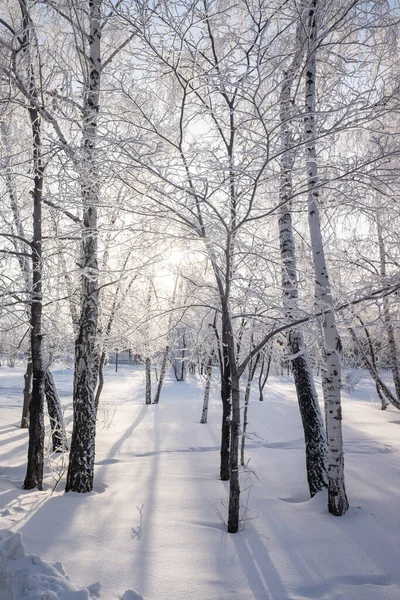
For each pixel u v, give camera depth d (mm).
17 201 8695
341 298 5680
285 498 6324
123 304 10555
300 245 7895
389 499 6027
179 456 9445
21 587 3359
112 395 26312
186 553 4398
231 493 5051
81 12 5891
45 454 7934
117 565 4105
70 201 5160
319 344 5812
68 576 3715
